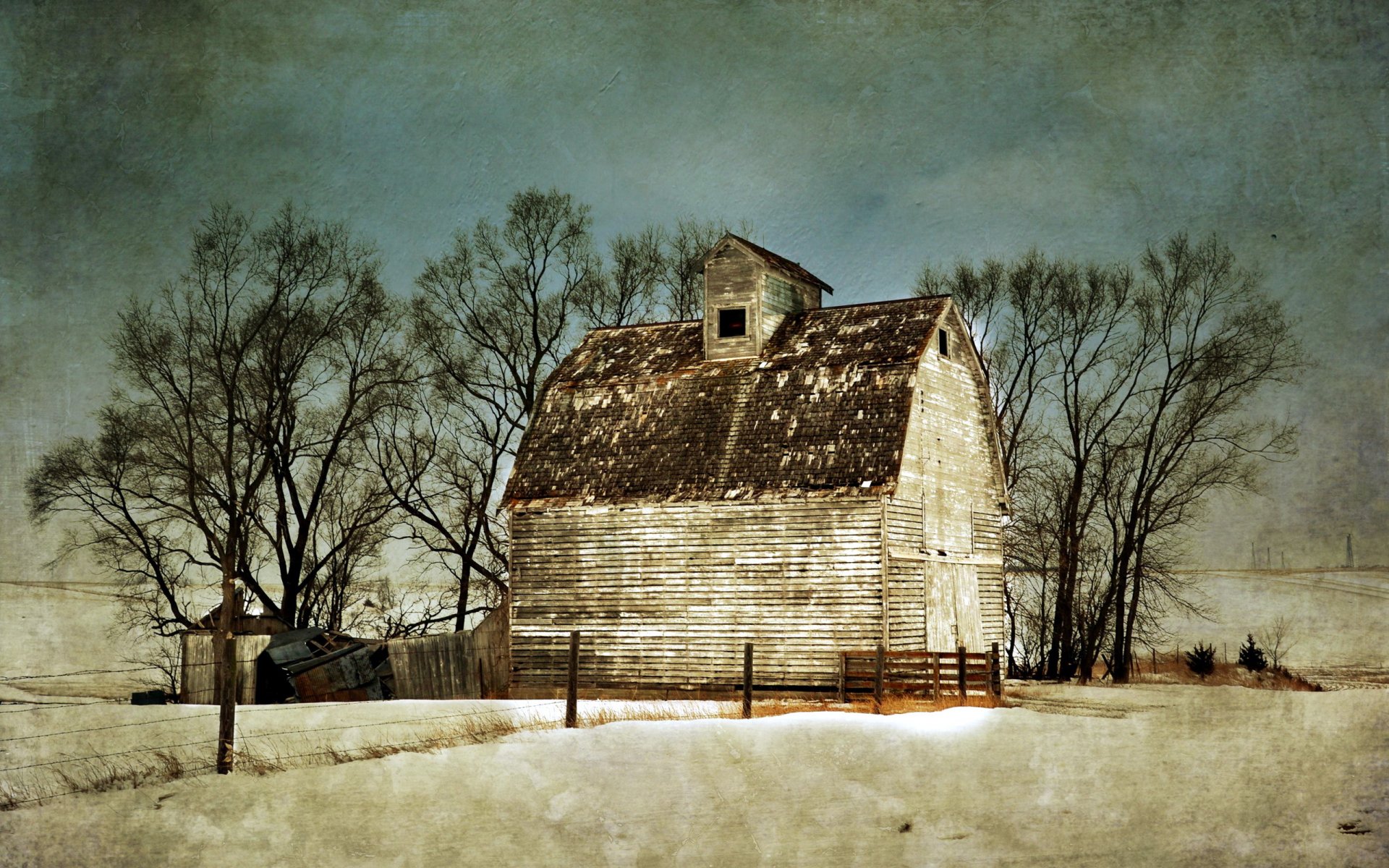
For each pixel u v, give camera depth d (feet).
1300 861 42.88
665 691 90.02
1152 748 60.54
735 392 95.04
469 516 127.34
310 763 59.16
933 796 51.47
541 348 128.88
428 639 98.68
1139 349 116.78
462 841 46.32
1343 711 73.82
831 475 87.30
